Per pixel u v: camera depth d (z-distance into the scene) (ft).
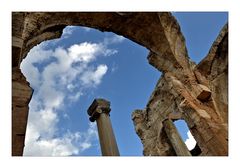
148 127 62.95
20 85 20.01
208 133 35.50
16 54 20.97
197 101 40.47
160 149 56.44
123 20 41.24
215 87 43.21
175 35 45.44
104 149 26.89
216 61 44.24
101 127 29.14
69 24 36.78
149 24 42.88
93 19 39.42
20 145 16.69
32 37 29.84
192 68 45.39
